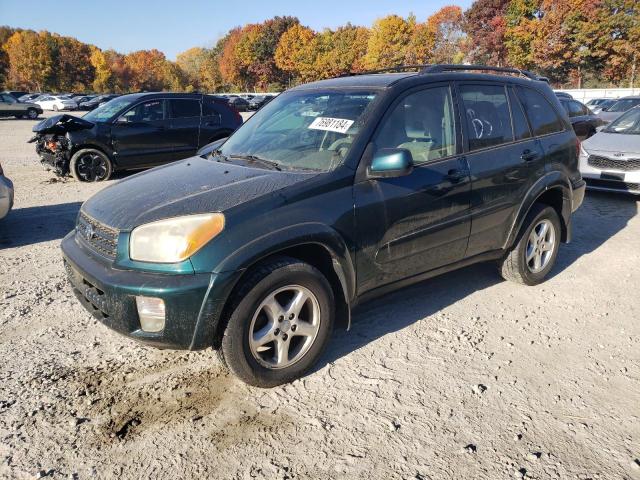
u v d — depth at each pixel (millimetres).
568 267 5023
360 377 3131
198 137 10578
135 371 3203
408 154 3072
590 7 46688
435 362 3301
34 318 3924
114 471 2381
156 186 3268
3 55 89188
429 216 3516
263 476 2350
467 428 2670
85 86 89625
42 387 3018
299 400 2912
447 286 4559
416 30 67188
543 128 4496
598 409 2832
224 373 3186
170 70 104438
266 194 2906
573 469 2389
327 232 2973
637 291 4422
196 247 2646
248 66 89562
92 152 9617
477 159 3832
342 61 76188
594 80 51469
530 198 4199
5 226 6645
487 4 58406
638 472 2375
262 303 2820
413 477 2338
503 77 4324
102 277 2758
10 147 16250
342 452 2500
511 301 4230
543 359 3342
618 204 7625
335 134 3389
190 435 2623
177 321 2629
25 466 2404
